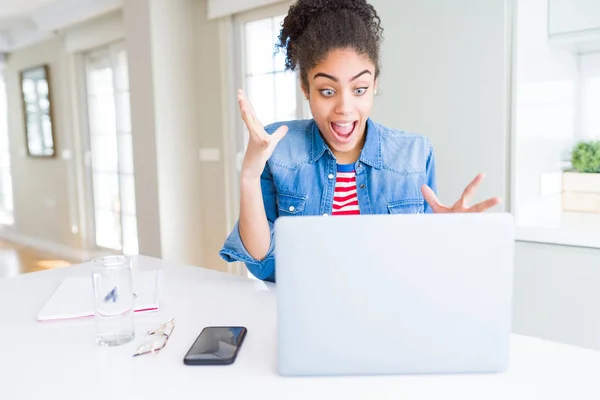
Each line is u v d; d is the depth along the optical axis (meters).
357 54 0.98
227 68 3.38
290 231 0.69
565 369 0.73
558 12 1.88
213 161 3.58
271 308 0.99
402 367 0.72
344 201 1.21
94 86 4.55
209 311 0.97
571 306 1.70
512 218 0.69
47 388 0.69
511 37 1.76
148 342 0.81
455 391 0.67
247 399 0.66
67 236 5.05
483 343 0.71
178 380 0.71
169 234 3.52
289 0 2.98
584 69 2.21
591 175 2.09
